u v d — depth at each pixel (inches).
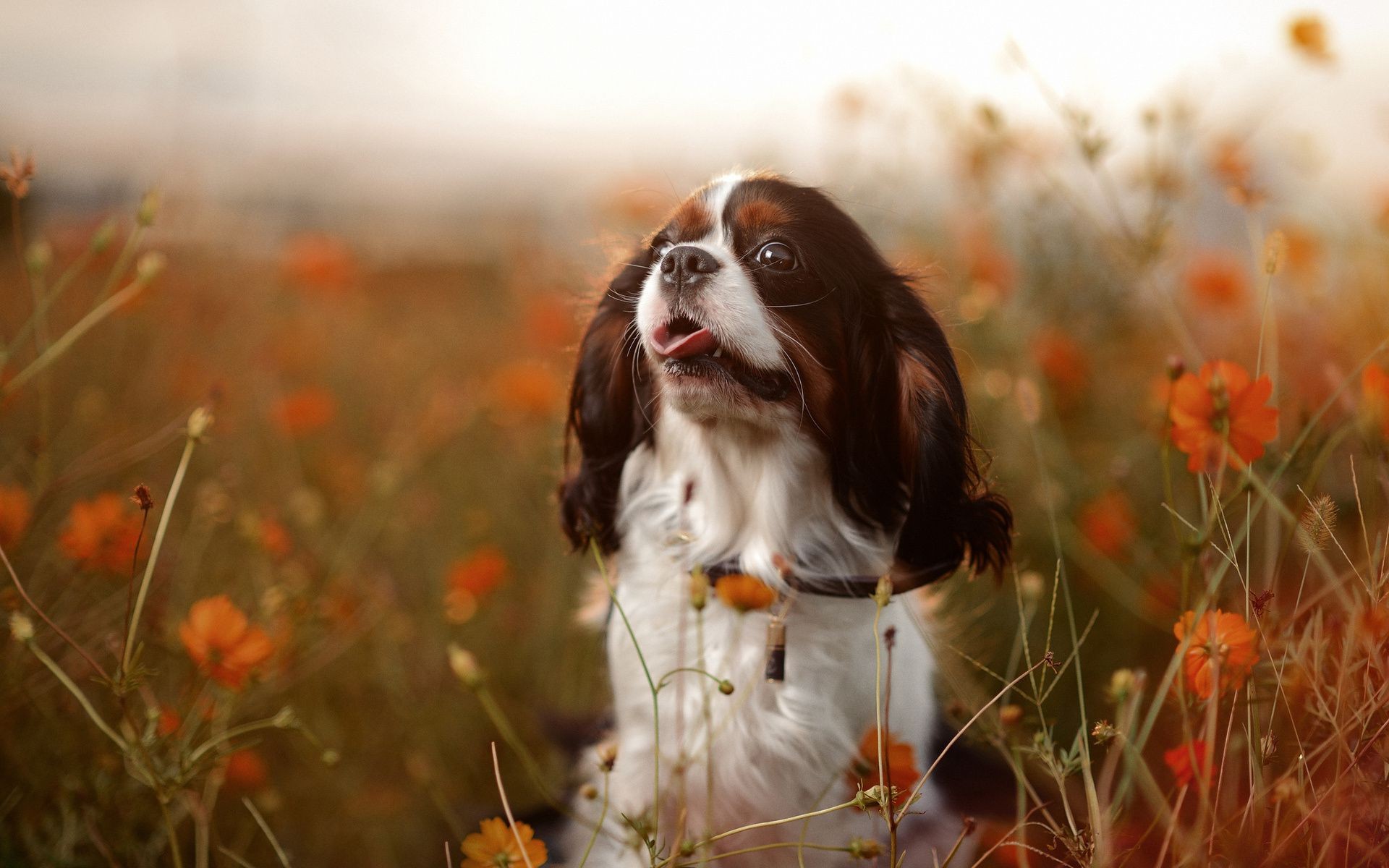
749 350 90.4
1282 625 73.5
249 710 98.7
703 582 71.2
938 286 118.5
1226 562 63.4
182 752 73.0
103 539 90.2
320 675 117.4
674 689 94.4
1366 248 126.0
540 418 162.2
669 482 101.5
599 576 116.6
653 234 103.3
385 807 107.5
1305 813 59.9
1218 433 66.4
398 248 252.7
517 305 211.2
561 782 114.9
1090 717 104.1
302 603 99.4
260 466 156.2
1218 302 134.2
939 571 95.0
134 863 82.7
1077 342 155.9
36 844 80.3
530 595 143.3
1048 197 140.0
